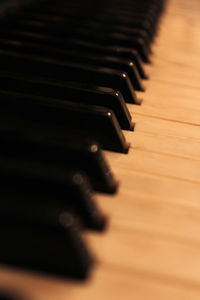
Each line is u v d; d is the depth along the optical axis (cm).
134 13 49
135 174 23
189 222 21
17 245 19
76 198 20
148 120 28
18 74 28
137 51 37
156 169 24
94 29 40
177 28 51
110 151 25
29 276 18
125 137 26
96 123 25
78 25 41
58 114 25
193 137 27
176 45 44
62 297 18
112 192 22
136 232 20
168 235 20
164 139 26
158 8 57
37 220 18
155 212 21
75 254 18
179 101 31
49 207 19
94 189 22
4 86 27
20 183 20
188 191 23
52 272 19
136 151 25
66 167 22
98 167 22
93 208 20
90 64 32
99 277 19
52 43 35
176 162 25
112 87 30
